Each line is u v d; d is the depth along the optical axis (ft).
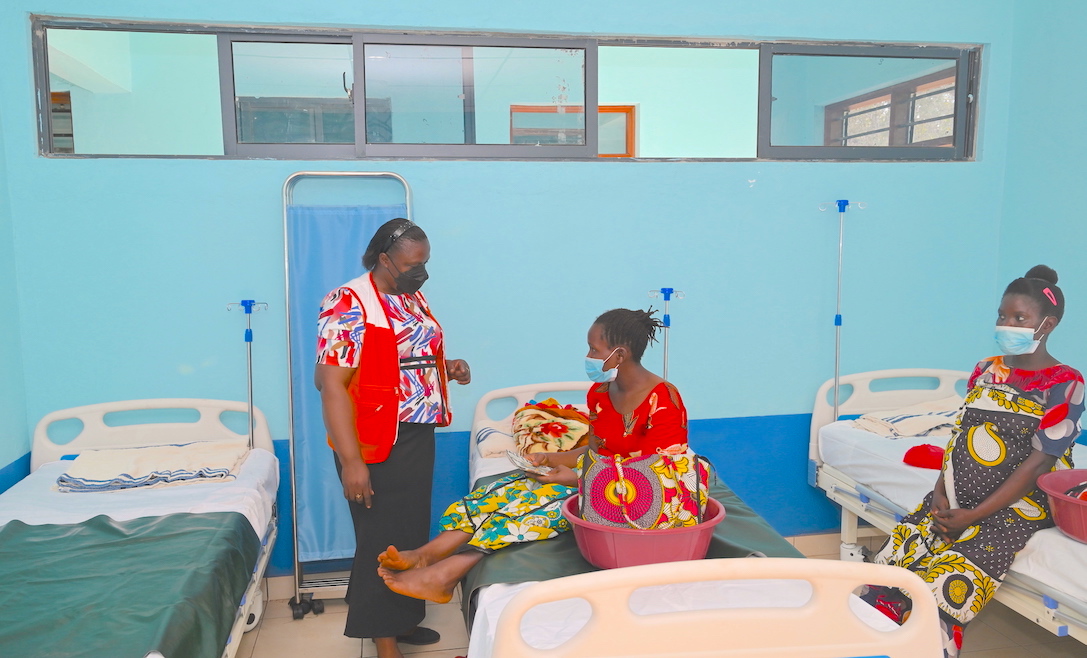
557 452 7.78
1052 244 10.04
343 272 9.29
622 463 5.68
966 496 6.68
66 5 8.66
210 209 9.16
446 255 9.70
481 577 5.85
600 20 9.69
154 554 6.21
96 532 6.71
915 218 10.70
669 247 10.16
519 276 9.88
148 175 9.00
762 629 4.21
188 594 5.50
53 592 5.53
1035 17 10.20
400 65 9.53
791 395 10.66
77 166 8.85
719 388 10.48
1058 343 10.07
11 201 8.74
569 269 9.98
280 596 9.64
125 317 9.12
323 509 9.41
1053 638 8.45
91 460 8.34
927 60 10.78
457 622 8.90
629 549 5.47
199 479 8.04
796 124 10.53
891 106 10.75
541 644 4.64
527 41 9.70
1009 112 10.74
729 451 10.59
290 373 9.23
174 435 9.26
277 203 9.27
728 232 10.27
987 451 6.59
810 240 10.47
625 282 10.11
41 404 9.03
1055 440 6.17
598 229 9.98
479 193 9.67
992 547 6.37
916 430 9.55
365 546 6.91
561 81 9.88
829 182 10.43
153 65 11.80
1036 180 10.27
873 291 10.73
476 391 9.95
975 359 11.09
